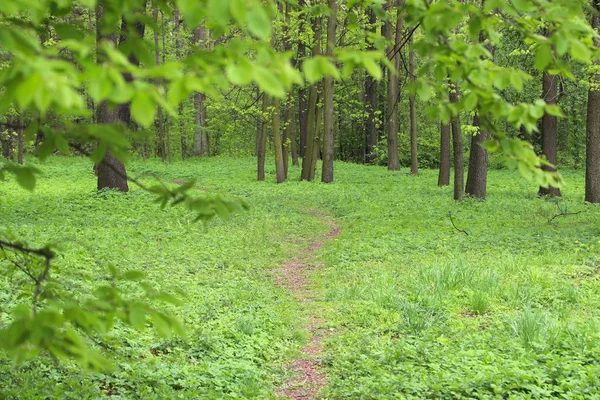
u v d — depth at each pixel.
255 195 27.78
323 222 20.97
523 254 13.83
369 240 16.28
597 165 23.11
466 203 23.66
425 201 24.77
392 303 10.09
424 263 13.00
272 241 16.80
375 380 6.94
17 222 16.39
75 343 2.43
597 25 19.20
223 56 2.59
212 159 49.44
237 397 6.55
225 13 1.93
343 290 11.22
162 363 7.26
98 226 16.44
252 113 34.56
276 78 2.00
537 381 6.42
